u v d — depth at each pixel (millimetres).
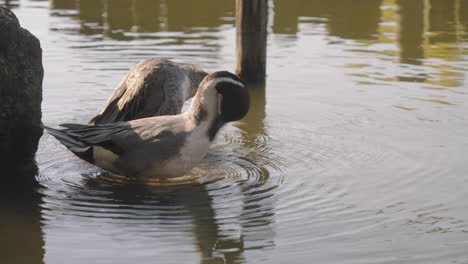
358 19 18844
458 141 10406
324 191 8555
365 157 9789
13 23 9172
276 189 8609
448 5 20828
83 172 9188
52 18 18531
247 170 9320
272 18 18906
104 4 20734
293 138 10703
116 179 8938
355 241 7152
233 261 6707
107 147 8617
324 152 10039
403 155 9844
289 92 13164
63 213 7812
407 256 6828
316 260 6730
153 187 8664
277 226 7520
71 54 14977
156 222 7590
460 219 7719
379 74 14062
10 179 8906
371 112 11922
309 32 17375
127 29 17422
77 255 6797
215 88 8328
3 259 6719
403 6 20641
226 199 8281
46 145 10266
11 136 9367
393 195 8414
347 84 13500
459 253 6898
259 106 12391
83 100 12406
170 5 20625
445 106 12117
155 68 9688
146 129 8562
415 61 14891
